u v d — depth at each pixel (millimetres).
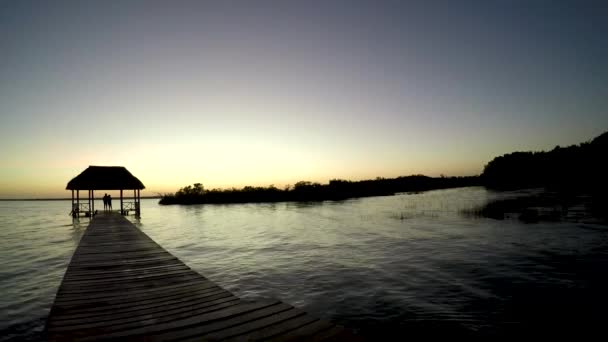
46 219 47000
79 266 9062
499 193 65875
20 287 11453
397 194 90625
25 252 18578
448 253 15359
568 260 13102
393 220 30594
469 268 12461
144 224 34312
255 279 11922
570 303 8602
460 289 10008
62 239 23719
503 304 8656
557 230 20344
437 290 9992
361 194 88062
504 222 25250
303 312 4984
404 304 8875
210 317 4879
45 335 4270
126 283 7176
